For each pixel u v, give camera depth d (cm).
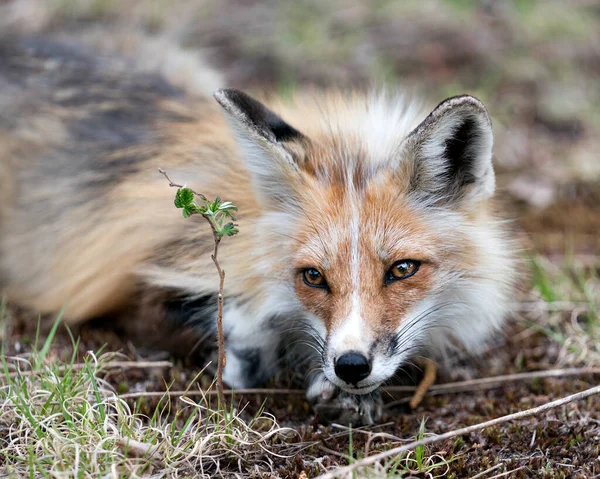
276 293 870
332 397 859
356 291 800
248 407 901
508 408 917
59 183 1098
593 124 1678
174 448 762
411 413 920
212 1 1959
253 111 870
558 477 764
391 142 911
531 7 2016
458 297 891
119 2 1864
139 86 1189
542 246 1323
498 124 1641
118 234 989
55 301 1074
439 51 1855
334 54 1806
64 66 1233
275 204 877
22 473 729
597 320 1087
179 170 970
